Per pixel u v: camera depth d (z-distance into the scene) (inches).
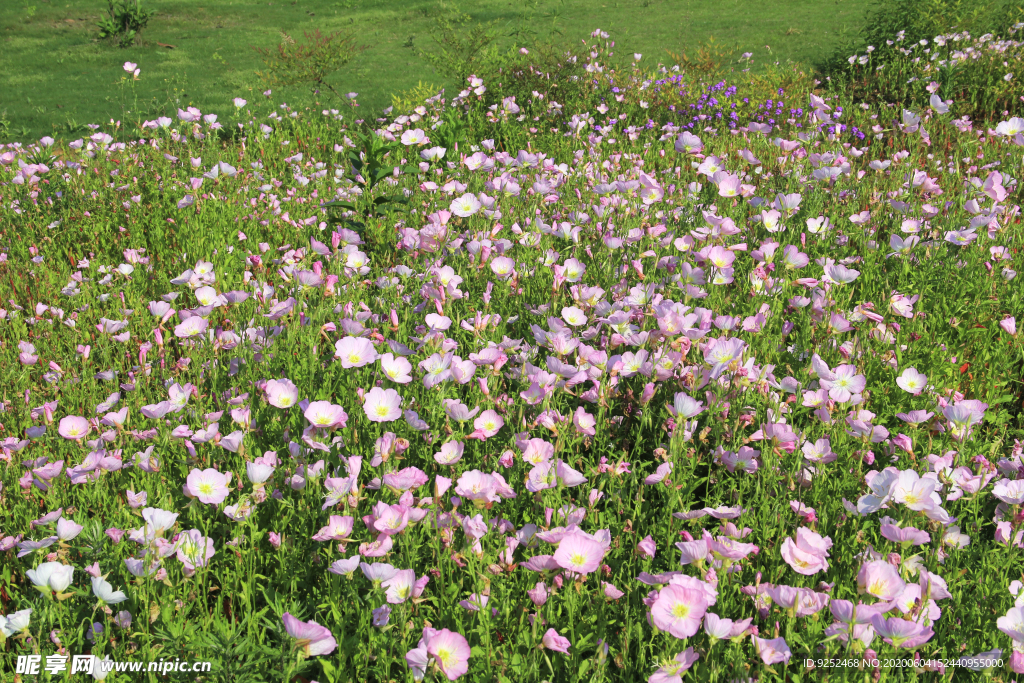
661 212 187.5
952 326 137.2
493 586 80.9
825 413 100.5
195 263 182.4
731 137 309.9
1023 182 204.2
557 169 222.4
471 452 106.5
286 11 856.3
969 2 417.1
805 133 257.3
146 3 875.4
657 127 329.7
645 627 76.5
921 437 107.9
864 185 210.5
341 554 83.1
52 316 159.3
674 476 91.5
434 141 298.0
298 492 93.7
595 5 770.2
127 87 512.1
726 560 74.0
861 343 122.3
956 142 264.4
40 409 113.9
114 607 79.9
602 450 104.1
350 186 225.8
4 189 227.5
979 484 90.8
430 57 419.2
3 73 574.2
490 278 152.9
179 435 97.4
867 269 155.9
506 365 120.1
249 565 84.1
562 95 356.2
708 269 139.5
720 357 106.7
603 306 131.4
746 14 676.7
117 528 83.5
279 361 114.6
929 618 70.8
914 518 84.1
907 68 355.6
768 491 91.5
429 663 66.3
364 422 103.1
